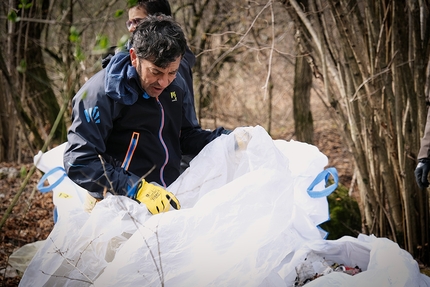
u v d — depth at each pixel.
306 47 3.71
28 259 3.21
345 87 3.52
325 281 2.35
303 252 2.64
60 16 6.04
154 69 2.38
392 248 2.54
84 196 3.00
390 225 3.59
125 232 2.51
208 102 6.73
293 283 2.56
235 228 2.42
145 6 2.97
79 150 2.44
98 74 2.51
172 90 2.64
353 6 3.47
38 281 2.49
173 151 2.74
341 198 4.06
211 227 2.42
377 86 3.45
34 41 5.59
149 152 2.63
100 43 2.27
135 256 2.36
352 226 3.98
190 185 2.78
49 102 5.90
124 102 2.45
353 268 2.66
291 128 7.52
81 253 2.40
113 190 2.37
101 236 2.44
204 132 2.91
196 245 2.39
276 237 2.43
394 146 3.49
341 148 6.98
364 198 3.71
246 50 6.48
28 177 2.65
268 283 2.40
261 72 7.77
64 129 5.90
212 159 2.81
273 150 2.73
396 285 2.36
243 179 2.54
